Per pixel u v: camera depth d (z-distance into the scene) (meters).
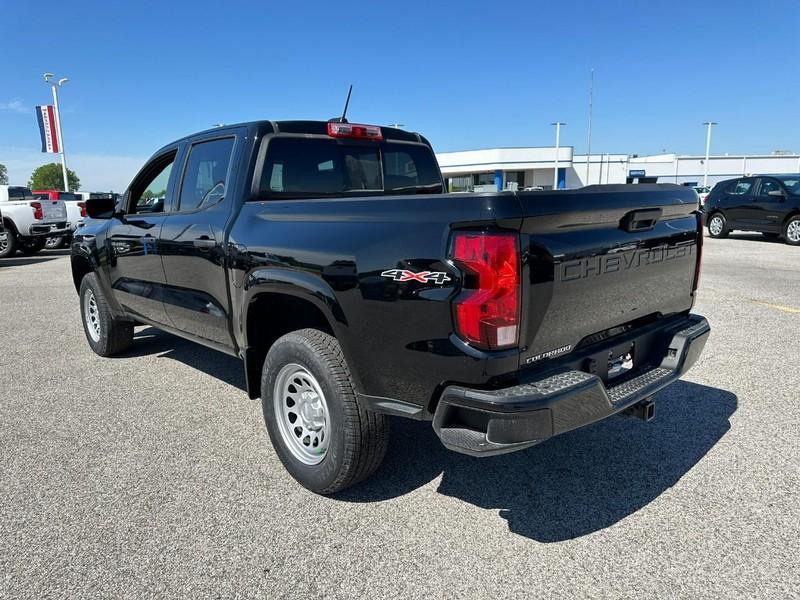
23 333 6.79
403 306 2.44
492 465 3.34
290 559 2.51
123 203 4.94
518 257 2.22
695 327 3.26
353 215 2.72
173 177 4.27
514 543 2.61
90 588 2.33
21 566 2.47
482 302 2.20
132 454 3.53
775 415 3.95
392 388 2.58
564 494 3.02
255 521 2.79
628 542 2.60
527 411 2.21
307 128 3.88
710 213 16.98
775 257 12.23
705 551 2.52
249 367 3.42
